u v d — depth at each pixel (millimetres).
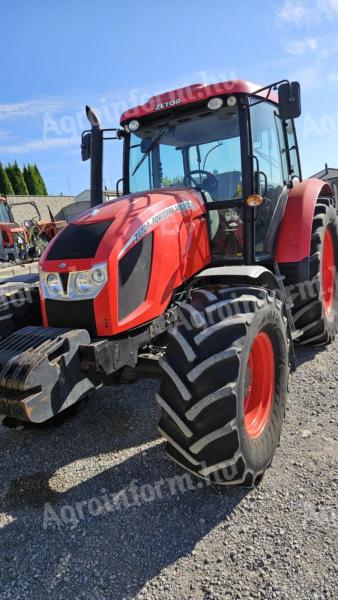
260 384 2703
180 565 2008
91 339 2482
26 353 2205
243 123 3184
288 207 3910
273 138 3836
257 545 2057
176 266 2867
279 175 3943
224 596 1830
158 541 2152
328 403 3201
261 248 3533
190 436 2180
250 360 2607
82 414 3439
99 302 2451
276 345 2719
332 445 2703
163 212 2826
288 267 3781
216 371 2170
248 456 2291
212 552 2055
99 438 3102
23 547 2209
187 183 3475
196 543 2117
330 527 2096
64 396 2260
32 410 2092
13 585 1998
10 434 3299
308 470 2508
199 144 3396
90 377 2420
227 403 2156
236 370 2197
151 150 3590
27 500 2551
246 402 2566
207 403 2127
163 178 3570
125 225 2613
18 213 24688
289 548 2012
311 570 1890
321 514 2180
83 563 2076
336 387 3414
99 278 2445
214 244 3338
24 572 2061
